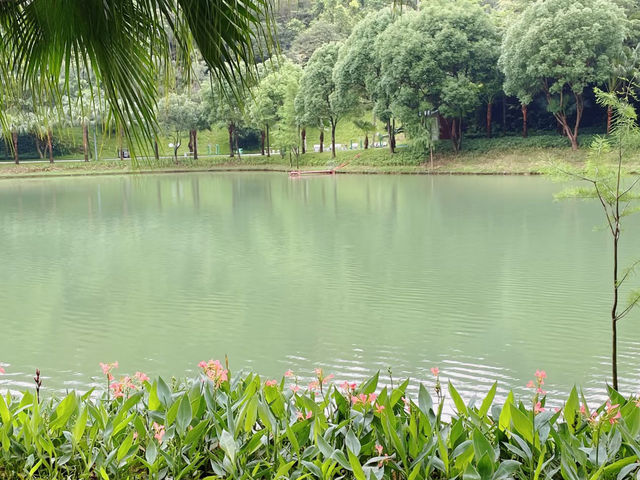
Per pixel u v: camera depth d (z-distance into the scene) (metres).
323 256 18.03
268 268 16.56
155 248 20.41
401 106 49.88
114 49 2.73
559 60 44.19
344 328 11.12
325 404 3.26
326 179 49.72
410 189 38.38
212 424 2.99
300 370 9.18
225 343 10.52
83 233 24.30
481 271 15.36
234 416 3.12
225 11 2.70
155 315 12.30
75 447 2.87
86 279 15.86
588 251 17.47
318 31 72.88
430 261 16.80
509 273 15.04
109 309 12.86
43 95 3.09
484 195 33.22
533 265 15.84
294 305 12.78
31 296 14.14
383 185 42.19
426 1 50.09
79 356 10.00
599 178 6.71
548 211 26.08
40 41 2.99
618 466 2.52
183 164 66.56
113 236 23.33
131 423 3.09
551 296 12.80
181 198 37.41
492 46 49.81
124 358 9.89
